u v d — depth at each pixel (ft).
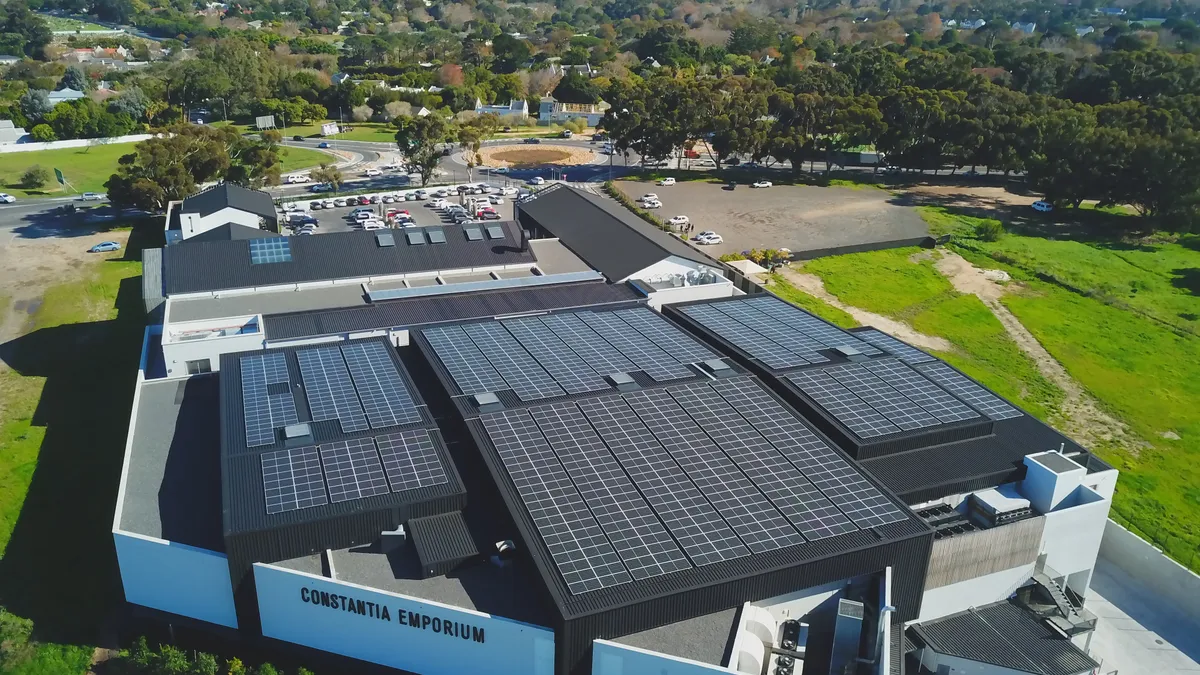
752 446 169.58
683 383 193.36
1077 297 350.02
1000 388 271.49
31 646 152.97
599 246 296.51
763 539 142.82
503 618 130.62
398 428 171.73
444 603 135.64
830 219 445.78
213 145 419.95
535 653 130.82
